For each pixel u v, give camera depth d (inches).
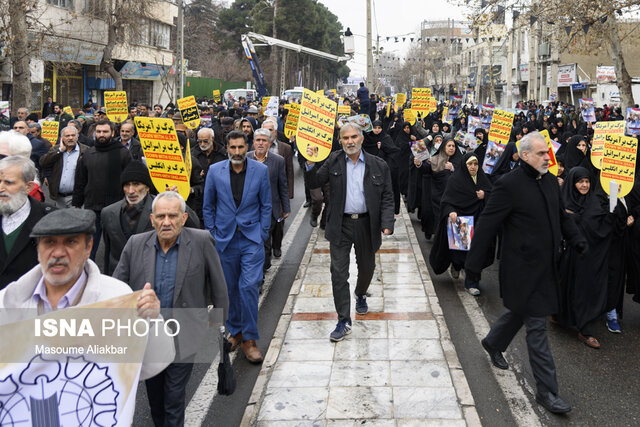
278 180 321.1
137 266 155.9
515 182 195.3
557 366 222.4
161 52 1733.5
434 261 315.3
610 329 259.4
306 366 211.5
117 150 287.7
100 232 288.5
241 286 222.2
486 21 745.0
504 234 199.9
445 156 371.9
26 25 781.9
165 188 219.3
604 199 246.2
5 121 587.8
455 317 271.1
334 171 237.0
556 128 631.2
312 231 437.7
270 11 2647.6
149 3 1211.2
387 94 3767.2
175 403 149.4
